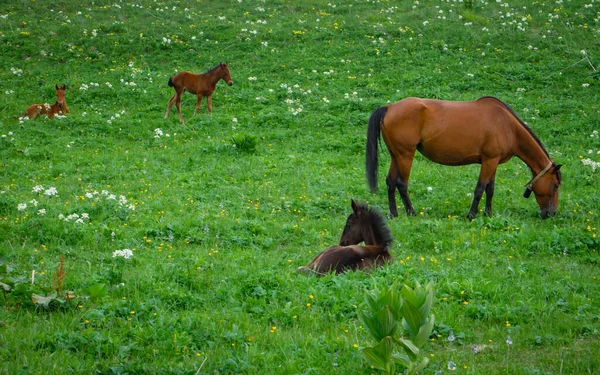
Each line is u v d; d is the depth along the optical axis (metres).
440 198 14.98
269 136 19.73
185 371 6.34
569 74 24.53
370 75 24.73
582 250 11.38
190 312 7.99
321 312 8.05
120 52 27.09
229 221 12.53
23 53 27.02
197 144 19.11
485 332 7.77
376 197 15.01
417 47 26.86
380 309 5.91
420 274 9.40
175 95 21.34
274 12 31.25
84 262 10.16
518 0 31.55
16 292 8.06
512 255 11.20
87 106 22.66
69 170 16.42
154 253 10.68
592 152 18.30
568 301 8.77
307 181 15.87
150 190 14.87
